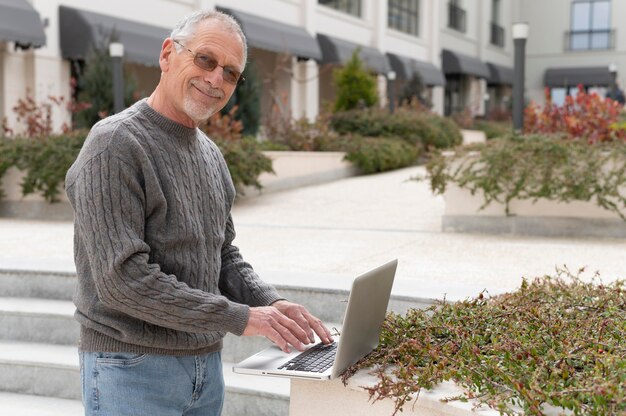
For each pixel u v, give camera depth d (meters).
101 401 2.14
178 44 2.15
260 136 14.48
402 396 2.11
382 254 5.98
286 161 11.62
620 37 32.94
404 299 4.08
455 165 7.27
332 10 20.83
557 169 6.84
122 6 14.14
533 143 7.00
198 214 2.21
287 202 10.03
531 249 6.24
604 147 7.00
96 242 1.99
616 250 6.16
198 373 2.25
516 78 8.13
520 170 6.91
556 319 2.53
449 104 30.30
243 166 9.39
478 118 28.23
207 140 2.42
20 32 11.45
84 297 2.14
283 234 7.22
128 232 2.00
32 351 4.05
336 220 8.28
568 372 2.08
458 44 30.25
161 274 2.01
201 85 2.13
